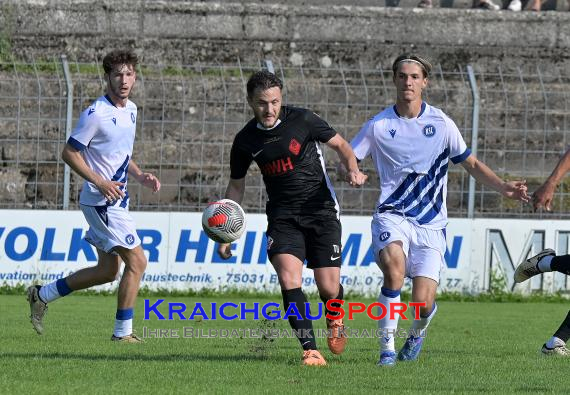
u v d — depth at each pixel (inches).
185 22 2534.5
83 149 1164.5
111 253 1228.5
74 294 1967.3
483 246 2015.3
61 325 1393.9
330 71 2518.5
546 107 2246.6
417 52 2571.4
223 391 796.0
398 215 1004.6
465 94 2431.1
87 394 772.0
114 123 1181.7
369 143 1019.3
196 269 1946.4
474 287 2017.7
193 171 2260.1
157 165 2255.2
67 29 2502.5
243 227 1023.0
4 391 781.3
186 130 2308.1
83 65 2406.5
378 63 2556.6
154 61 2504.9
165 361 987.9
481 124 2399.1
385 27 2576.3
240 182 1037.2
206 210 1021.2
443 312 1764.3
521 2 2723.9
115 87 1181.7
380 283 1973.4
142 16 2527.1
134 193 2215.8
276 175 986.7
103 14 2518.5
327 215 997.2
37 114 2279.8
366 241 1968.5
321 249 999.6
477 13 2600.9
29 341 1171.3
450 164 2281.0
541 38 2610.7
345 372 919.7
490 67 2576.3
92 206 1201.4
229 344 1196.5
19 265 1910.7
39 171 2231.8
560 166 1080.8
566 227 2018.9
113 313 1604.3
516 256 2021.4
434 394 800.3
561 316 1731.1
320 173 1000.9
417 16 2586.1
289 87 2378.2
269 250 986.7
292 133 981.2
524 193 1032.8
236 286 1953.7
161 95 2319.1
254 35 2546.8
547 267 1155.3
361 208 2172.7
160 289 1936.5
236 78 2386.8
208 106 2324.1
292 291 964.6
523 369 974.4
